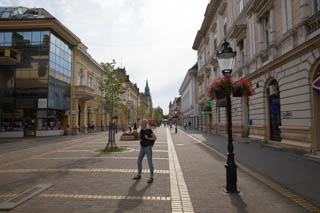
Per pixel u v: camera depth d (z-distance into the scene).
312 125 8.07
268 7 11.19
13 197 4.36
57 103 24.02
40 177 5.88
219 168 6.92
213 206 3.84
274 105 11.35
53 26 22.78
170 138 19.28
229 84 4.96
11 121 22.70
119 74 13.36
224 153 10.04
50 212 3.61
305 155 8.04
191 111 45.41
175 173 6.25
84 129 29.64
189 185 5.09
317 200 4.01
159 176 5.92
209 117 27.69
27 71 22.80
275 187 4.89
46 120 23.25
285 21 9.78
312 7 8.18
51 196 4.38
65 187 4.96
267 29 12.04
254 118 13.27
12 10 25.83
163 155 9.55
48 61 22.66
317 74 7.89
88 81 32.19
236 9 16.69
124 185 5.09
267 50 11.45
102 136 23.77
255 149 10.87
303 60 8.42
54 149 12.28
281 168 6.60
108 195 4.42
